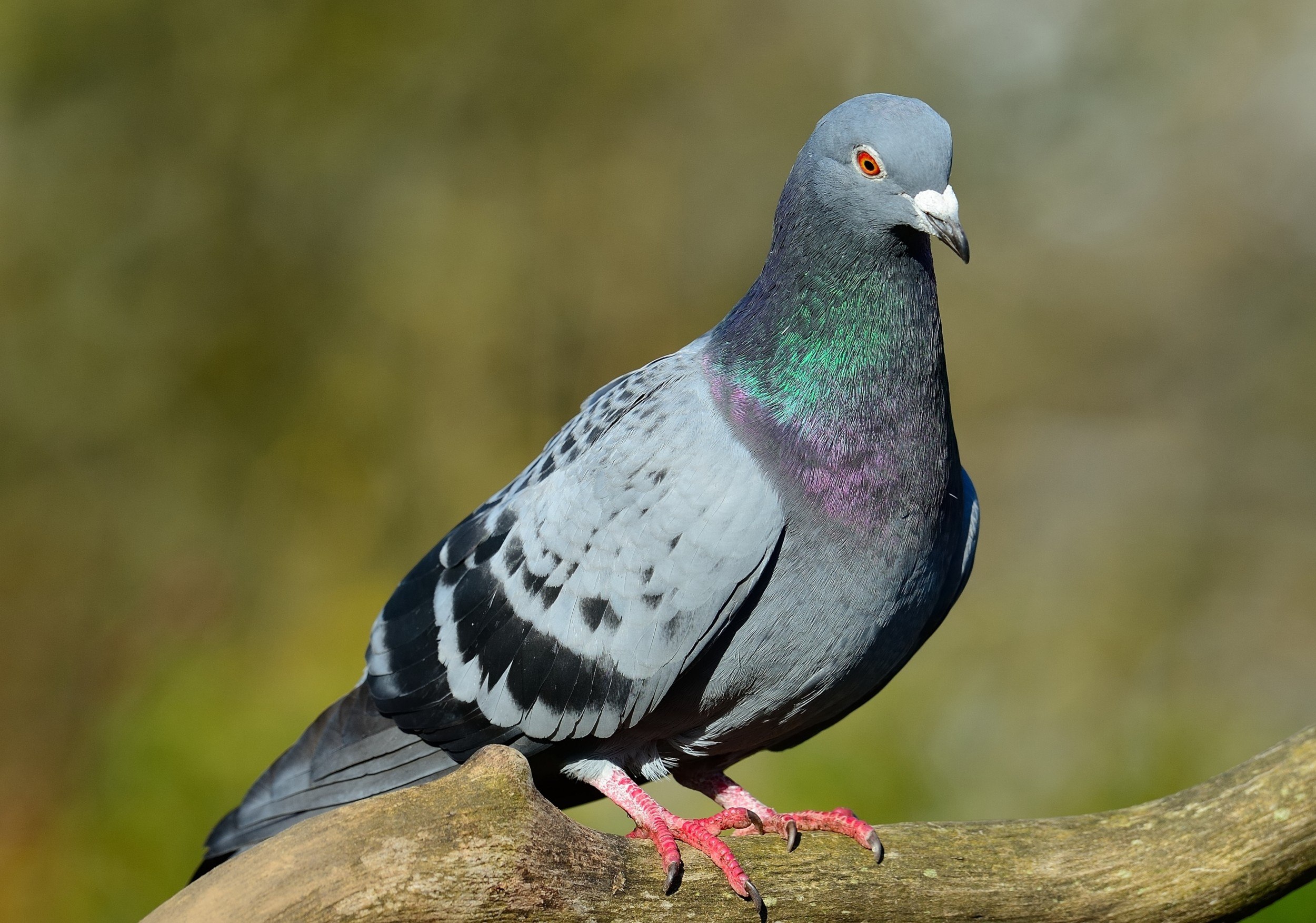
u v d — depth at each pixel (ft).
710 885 14.92
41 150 52.21
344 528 50.52
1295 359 57.82
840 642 16.06
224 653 41.11
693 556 15.65
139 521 50.31
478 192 55.21
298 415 52.60
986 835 15.60
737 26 57.82
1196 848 15.51
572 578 16.24
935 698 39.17
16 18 51.03
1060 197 61.00
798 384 15.97
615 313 55.62
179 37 53.11
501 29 55.31
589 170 56.13
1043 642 44.37
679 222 56.65
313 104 53.83
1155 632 47.06
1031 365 59.16
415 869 13.76
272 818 17.12
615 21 56.24
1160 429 57.47
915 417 15.96
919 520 15.94
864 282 16.03
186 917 13.57
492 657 16.69
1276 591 49.52
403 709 17.21
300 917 13.61
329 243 54.03
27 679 44.93
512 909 14.03
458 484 51.57
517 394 54.34
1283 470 55.16
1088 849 15.55
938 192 15.75
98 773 35.50
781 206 16.85
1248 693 44.70
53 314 51.49
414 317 53.31
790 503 15.70
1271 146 59.98
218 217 53.26
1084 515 53.47
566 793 18.21
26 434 50.49
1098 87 60.29
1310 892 26.76
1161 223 60.64
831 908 15.06
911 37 59.36
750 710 16.63
